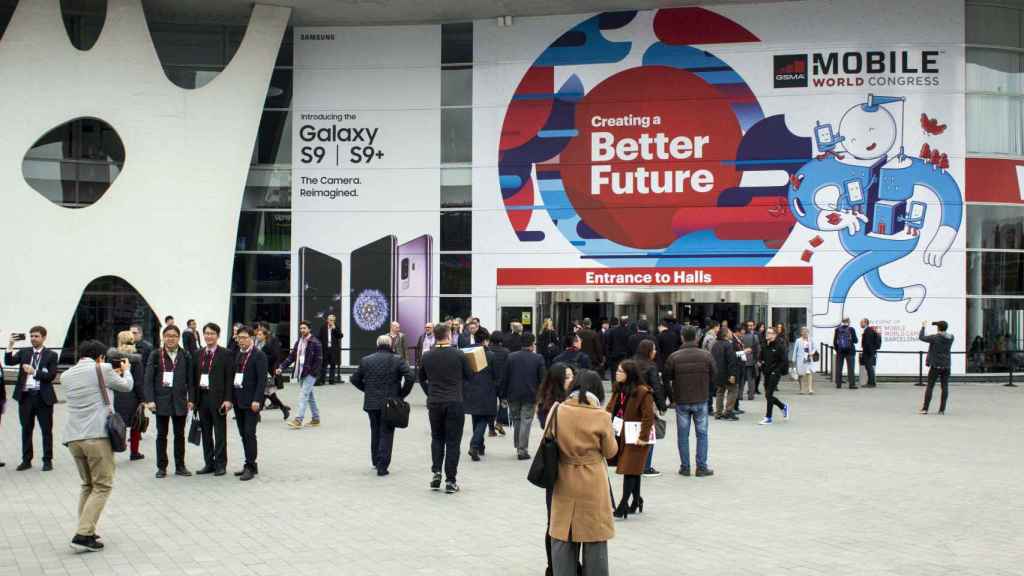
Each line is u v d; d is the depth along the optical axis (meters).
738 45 26.53
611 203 26.97
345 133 27.95
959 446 13.31
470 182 27.59
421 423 16.31
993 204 25.98
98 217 25.61
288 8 26.75
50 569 6.82
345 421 16.58
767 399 16.16
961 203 25.83
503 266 27.39
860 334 25.83
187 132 26.25
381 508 9.14
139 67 25.91
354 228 27.91
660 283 26.70
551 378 8.66
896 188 25.92
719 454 12.63
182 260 26.05
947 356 17.56
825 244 26.05
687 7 26.73
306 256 27.94
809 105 26.22
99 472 7.55
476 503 9.41
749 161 26.42
